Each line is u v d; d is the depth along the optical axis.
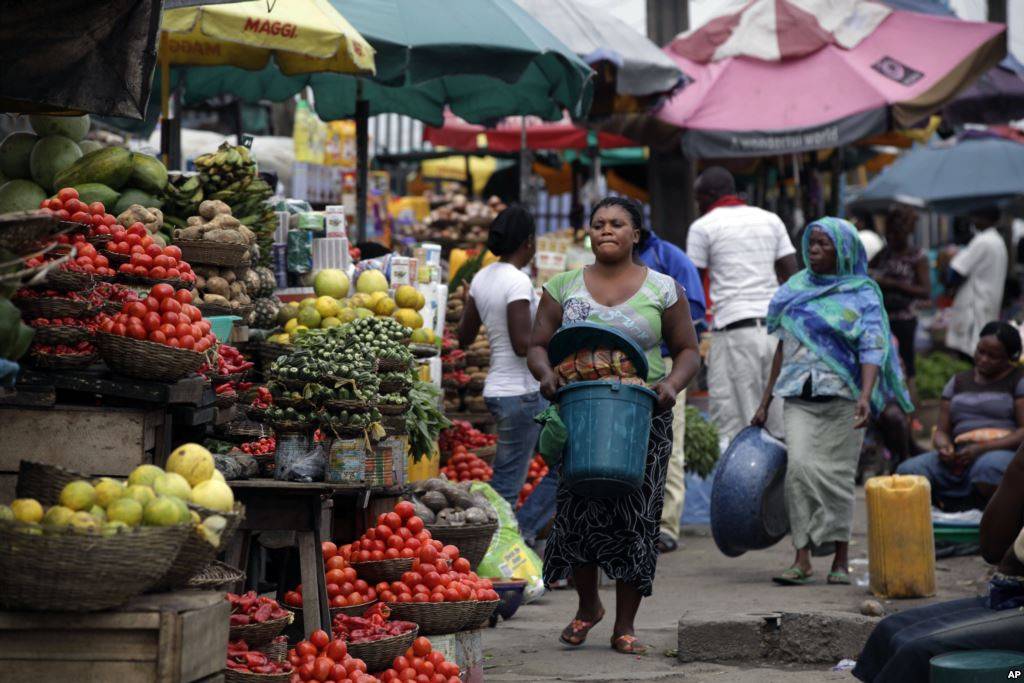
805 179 23.03
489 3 11.95
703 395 16.17
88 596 4.66
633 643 8.37
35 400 6.10
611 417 7.59
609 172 25.84
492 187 25.67
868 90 16.84
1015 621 5.46
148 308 6.25
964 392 12.52
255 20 9.56
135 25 5.71
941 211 30.47
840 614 8.33
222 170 9.01
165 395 6.20
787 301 10.66
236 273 8.80
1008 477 5.62
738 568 11.88
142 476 5.22
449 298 12.70
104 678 4.77
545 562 8.35
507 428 10.41
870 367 10.32
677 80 15.40
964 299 22.95
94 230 6.93
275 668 5.74
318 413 6.75
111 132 17.39
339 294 10.06
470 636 7.36
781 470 10.97
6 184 8.02
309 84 15.86
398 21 11.27
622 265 8.19
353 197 16.41
